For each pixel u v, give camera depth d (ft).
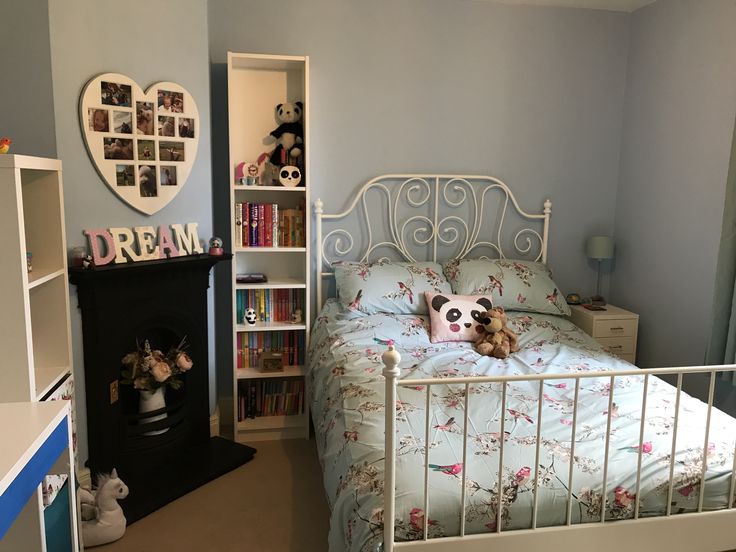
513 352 9.39
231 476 9.45
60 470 5.29
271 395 11.07
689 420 6.80
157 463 9.40
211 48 10.55
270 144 10.96
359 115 11.18
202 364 10.03
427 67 11.27
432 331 9.81
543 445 6.17
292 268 11.31
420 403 7.12
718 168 9.75
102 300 8.40
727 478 5.98
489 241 12.03
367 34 10.99
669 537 5.84
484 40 11.39
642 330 11.64
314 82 10.94
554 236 12.26
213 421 10.67
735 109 9.38
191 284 9.66
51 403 5.17
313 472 9.60
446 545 5.36
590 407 7.14
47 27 7.80
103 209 8.63
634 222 11.80
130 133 8.75
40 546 4.86
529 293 10.79
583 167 12.14
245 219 10.44
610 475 5.81
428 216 11.73
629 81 11.92
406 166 11.48
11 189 5.86
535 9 11.50
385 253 11.71
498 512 5.41
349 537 5.56
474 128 11.61
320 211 11.10
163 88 9.04
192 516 8.29
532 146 11.88
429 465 5.76
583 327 11.52
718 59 9.72
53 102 7.95
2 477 3.94
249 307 10.90
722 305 9.22
